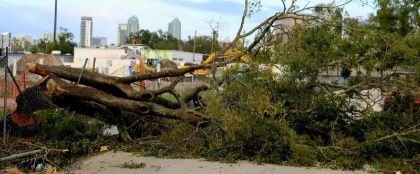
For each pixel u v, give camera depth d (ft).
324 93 33.99
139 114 33.81
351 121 34.53
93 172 27.04
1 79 50.37
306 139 32.71
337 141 32.40
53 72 34.09
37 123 33.68
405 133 30.60
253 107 30.37
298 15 34.88
